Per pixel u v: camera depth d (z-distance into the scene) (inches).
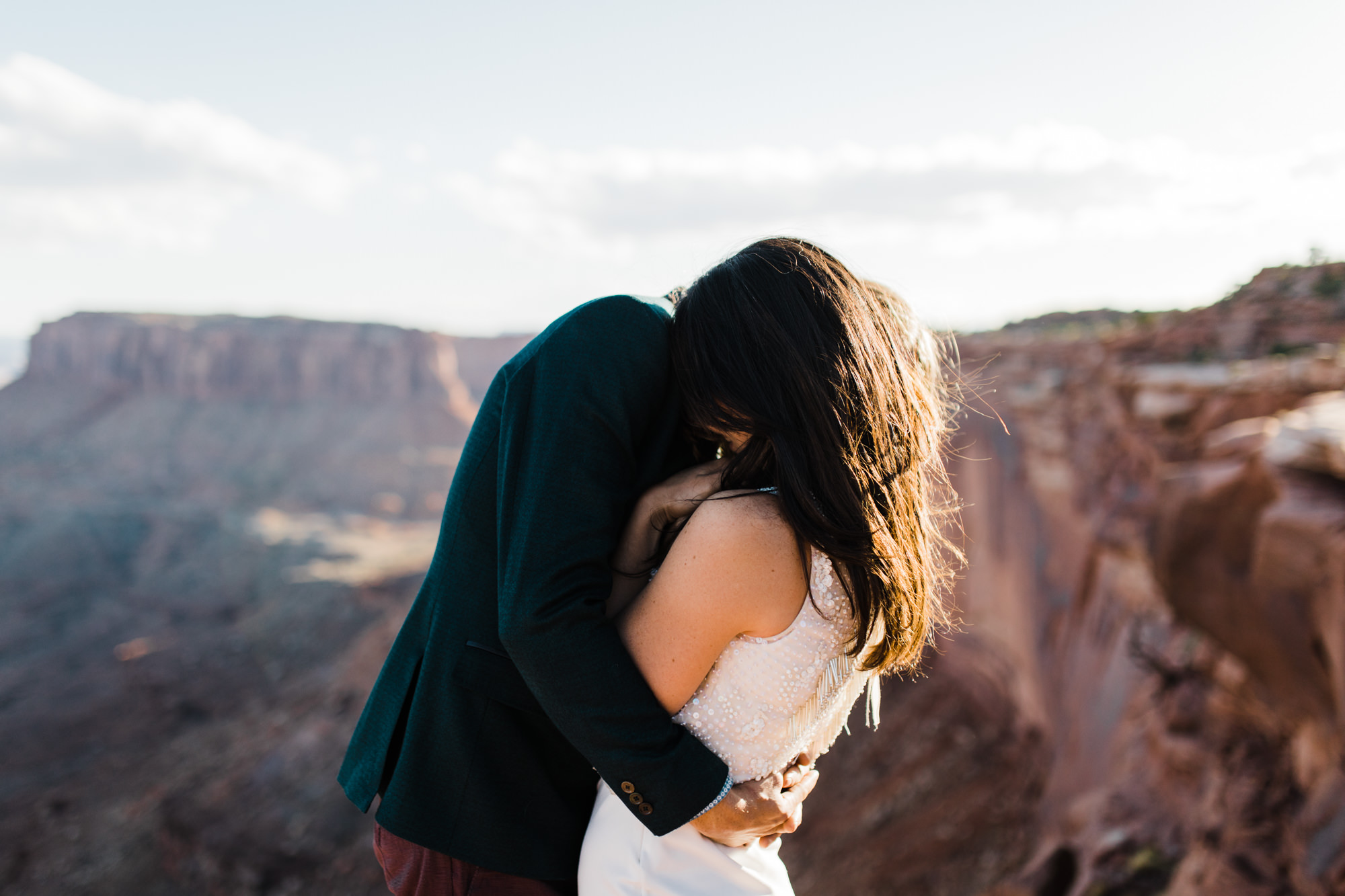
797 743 44.6
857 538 41.1
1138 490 546.3
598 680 40.0
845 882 724.7
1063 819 443.5
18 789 1780.3
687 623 41.5
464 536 47.2
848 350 42.5
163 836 1395.2
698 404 45.0
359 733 52.3
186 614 3078.2
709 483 44.8
